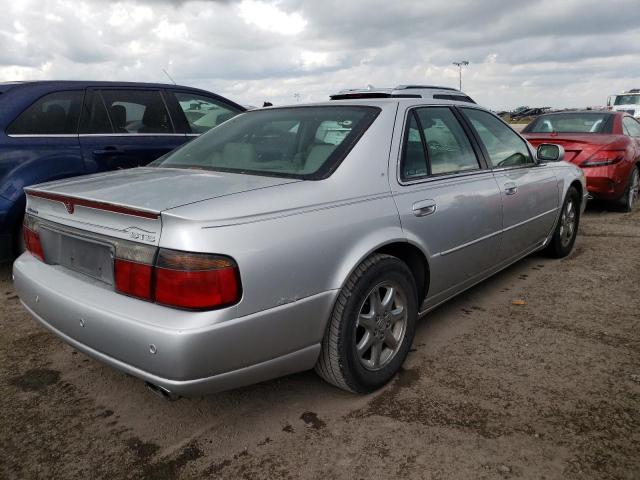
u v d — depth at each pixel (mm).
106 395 2729
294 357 2295
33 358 3121
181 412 2572
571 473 2090
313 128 2930
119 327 2047
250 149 2951
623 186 6906
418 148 3025
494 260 3695
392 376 2787
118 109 4969
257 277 2062
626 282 4301
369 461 2186
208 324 1950
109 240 2191
